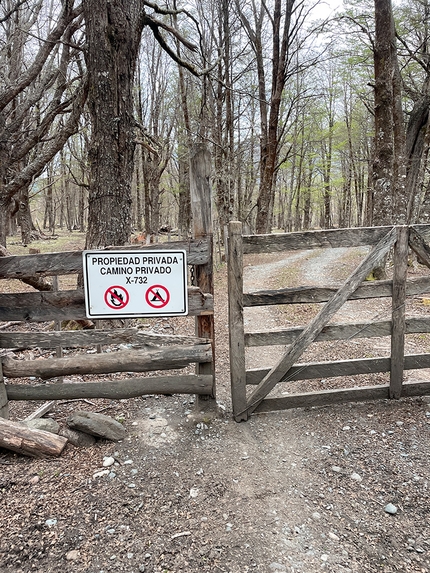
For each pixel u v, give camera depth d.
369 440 3.16
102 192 5.80
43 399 3.34
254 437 3.25
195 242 3.24
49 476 2.70
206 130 15.43
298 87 23.73
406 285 3.60
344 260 16.53
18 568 1.99
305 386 4.29
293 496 2.54
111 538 2.18
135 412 3.68
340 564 2.02
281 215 44.94
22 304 3.22
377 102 9.92
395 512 2.38
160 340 3.33
